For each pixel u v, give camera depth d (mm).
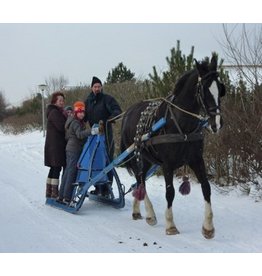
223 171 8414
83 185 7340
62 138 7859
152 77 10211
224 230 6016
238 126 7715
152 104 6625
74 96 21609
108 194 7945
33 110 31656
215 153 8367
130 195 8672
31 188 9453
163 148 5820
